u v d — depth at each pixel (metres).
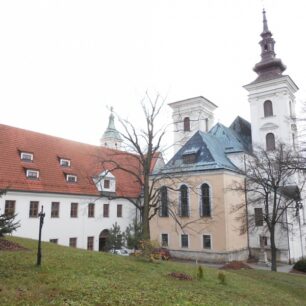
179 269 16.22
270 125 41.75
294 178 34.78
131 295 9.76
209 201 35.12
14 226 16.08
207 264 32.94
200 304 9.98
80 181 37.97
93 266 13.19
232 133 44.50
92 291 9.54
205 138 39.28
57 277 10.63
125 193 42.88
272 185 27.92
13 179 31.16
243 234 35.44
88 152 42.59
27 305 7.70
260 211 36.91
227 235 33.69
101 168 41.41
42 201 32.75
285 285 19.33
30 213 31.56
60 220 34.12
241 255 35.78
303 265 29.70
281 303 13.89
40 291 8.94
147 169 22.97
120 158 45.72
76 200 36.22
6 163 32.00
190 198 36.31
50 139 39.62
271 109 42.31
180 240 36.41
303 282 20.94
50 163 36.50
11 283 9.45
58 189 34.44
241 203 35.53
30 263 12.17
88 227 37.12
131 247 28.64
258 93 43.19
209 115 51.97
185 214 36.38
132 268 14.27
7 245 15.54
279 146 32.88
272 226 27.31
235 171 36.25
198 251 34.94
